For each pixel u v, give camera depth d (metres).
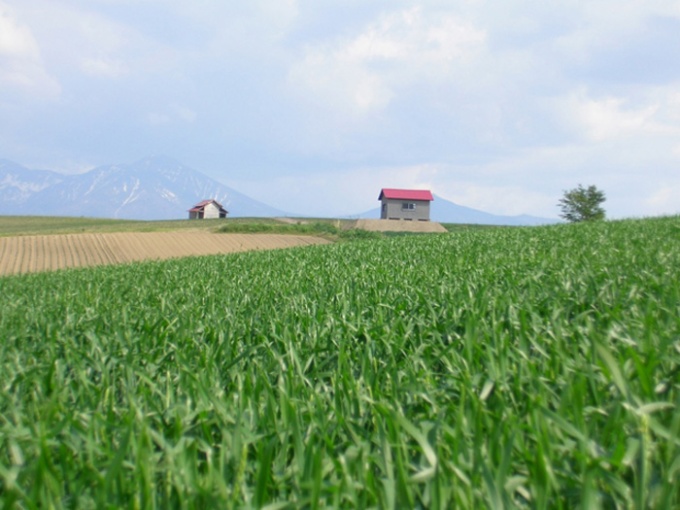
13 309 9.53
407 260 13.23
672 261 8.22
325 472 2.41
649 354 3.12
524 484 2.29
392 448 2.57
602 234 16.17
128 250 44.62
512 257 11.02
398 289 7.67
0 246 45.78
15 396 3.79
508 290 6.29
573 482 2.18
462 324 4.99
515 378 3.26
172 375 4.20
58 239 48.94
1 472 2.22
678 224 17.97
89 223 116.75
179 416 2.99
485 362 3.54
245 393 3.38
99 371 4.54
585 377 2.96
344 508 2.16
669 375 3.20
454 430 2.56
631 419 2.49
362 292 7.68
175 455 2.46
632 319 4.46
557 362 3.51
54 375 4.10
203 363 4.33
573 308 5.57
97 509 2.14
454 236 23.45
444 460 2.27
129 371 4.03
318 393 3.45
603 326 4.52
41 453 2.33
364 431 2.81
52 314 7.93
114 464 2.24
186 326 5.86
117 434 2.99
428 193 105.50
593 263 8.42
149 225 103.69
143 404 3.40
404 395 3.36
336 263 14.16
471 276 8.31
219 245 47.72
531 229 24.03
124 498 2.27
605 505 2.14
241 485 2.30
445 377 3.73
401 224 81.50
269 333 5.35
